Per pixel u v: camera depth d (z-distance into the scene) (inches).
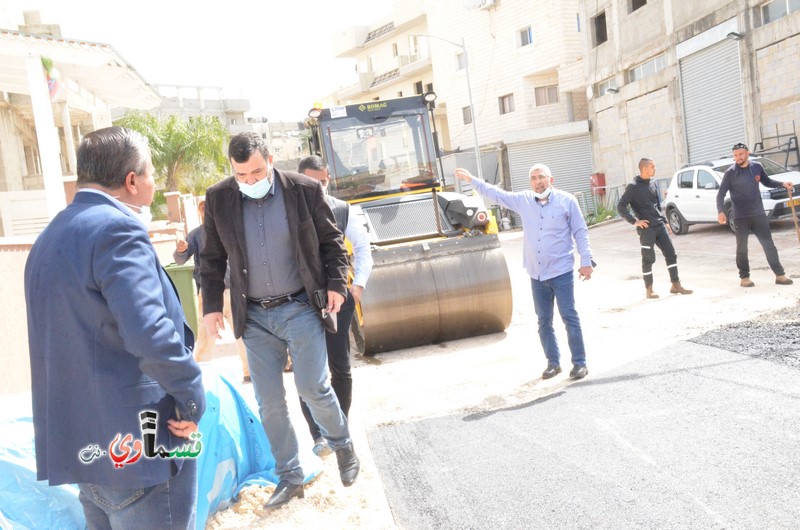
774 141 727.7
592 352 267.7
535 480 156.4
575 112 1401.3
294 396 248.2
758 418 175.2
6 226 467.5
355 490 160.1
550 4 1331.2
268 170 146.1
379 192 360.5
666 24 909.8
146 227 96.6
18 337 269.4
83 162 94.2
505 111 1478.8
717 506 133.6
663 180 959.6
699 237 632.4
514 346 301.4
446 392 239.8
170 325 88.0
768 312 292.2
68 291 87.1
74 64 468.4
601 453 166.9
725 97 807.7
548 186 242.1
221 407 157.8
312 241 149.3
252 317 151.3
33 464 129.3
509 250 796.6
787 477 141.2
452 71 1588.3
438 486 159.9
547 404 211.3
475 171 1397.6
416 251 316.5
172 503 93.6
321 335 153.2
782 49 703.7
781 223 613.3
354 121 360.8
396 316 304.7
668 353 248.2
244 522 148.1
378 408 229.1
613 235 789.2
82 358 87.5
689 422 178.9
